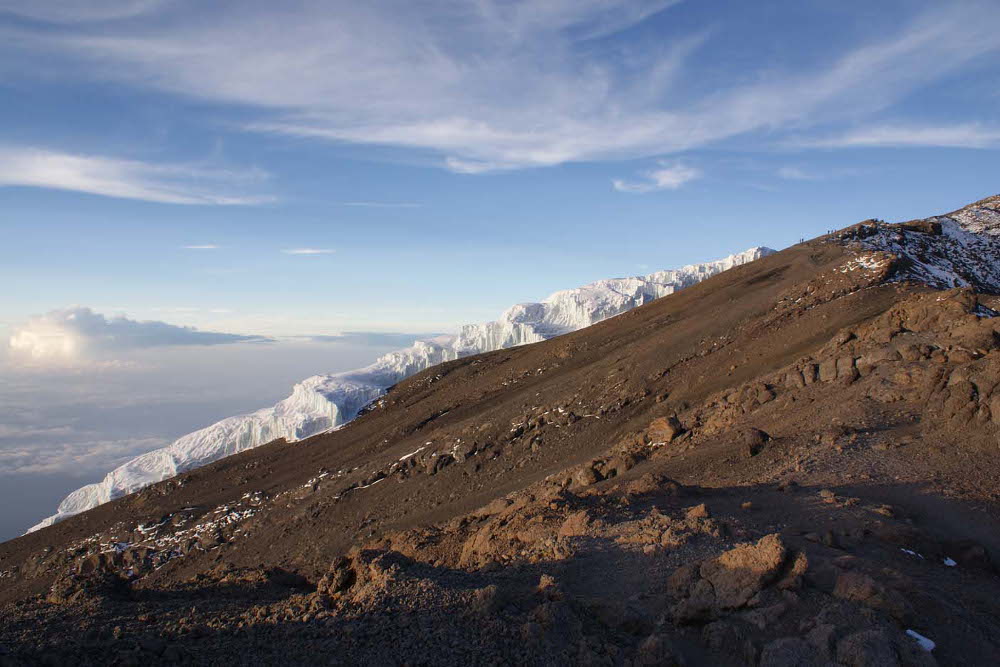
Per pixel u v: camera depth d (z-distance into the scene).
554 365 93.75
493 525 21.39
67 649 10.49
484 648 11.21
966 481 20.98
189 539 67.56
